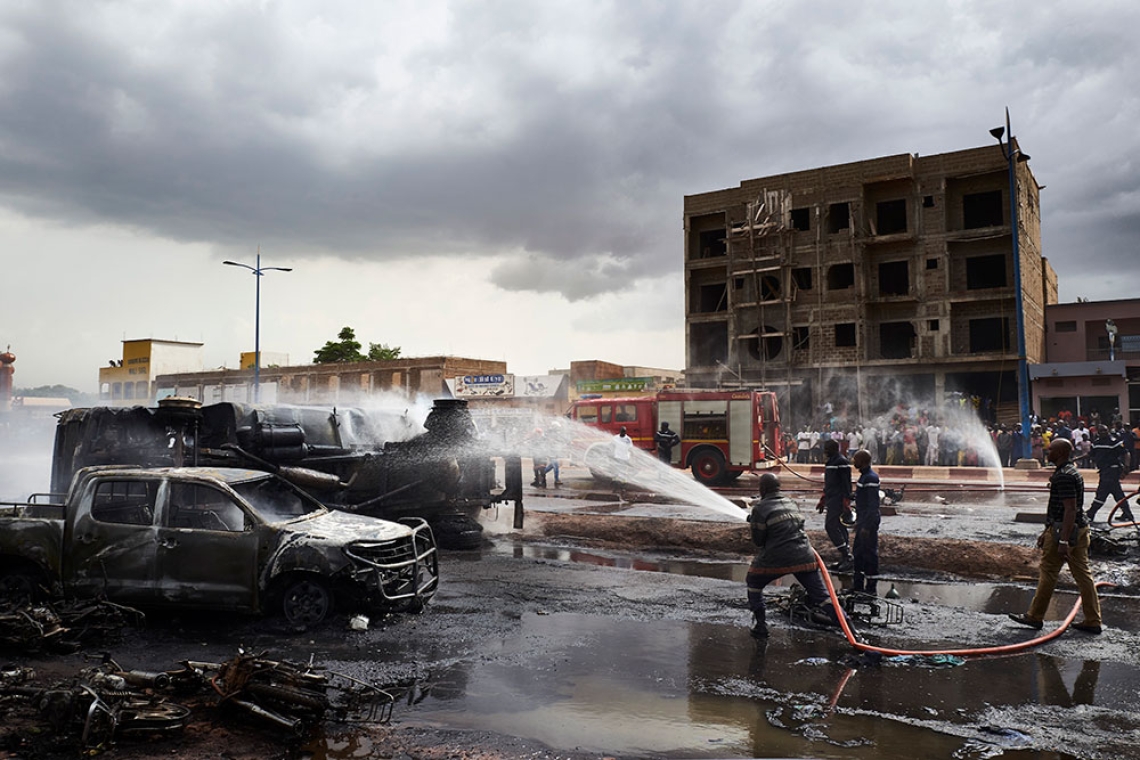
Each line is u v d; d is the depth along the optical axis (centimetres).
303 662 621
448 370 5716
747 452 2270
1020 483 2270
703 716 525
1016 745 481
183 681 538
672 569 1059
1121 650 682
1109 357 3922
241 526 769
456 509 1266
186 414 1081
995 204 3922
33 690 512
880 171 3916
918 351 3862
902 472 2577
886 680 602
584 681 593
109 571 718
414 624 746
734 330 4269
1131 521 1322
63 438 1145
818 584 720
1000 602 865
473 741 480
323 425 1235
